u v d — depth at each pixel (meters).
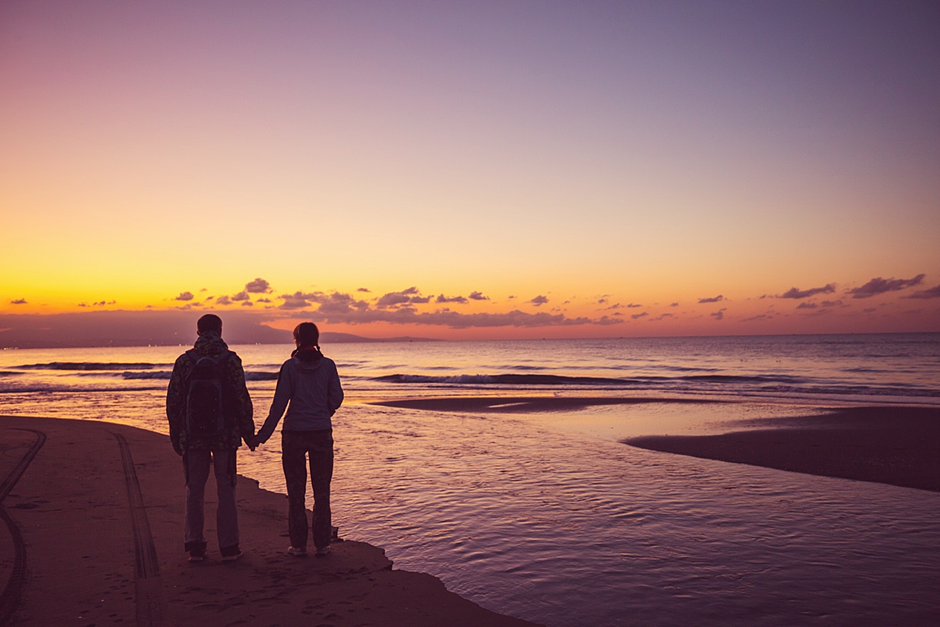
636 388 28.23
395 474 8.47
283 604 3.60
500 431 13.34
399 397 23.91
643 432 13.15
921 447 10.78
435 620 3.48
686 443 11.50
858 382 30.31
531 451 10.56
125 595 3.63
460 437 12.34
